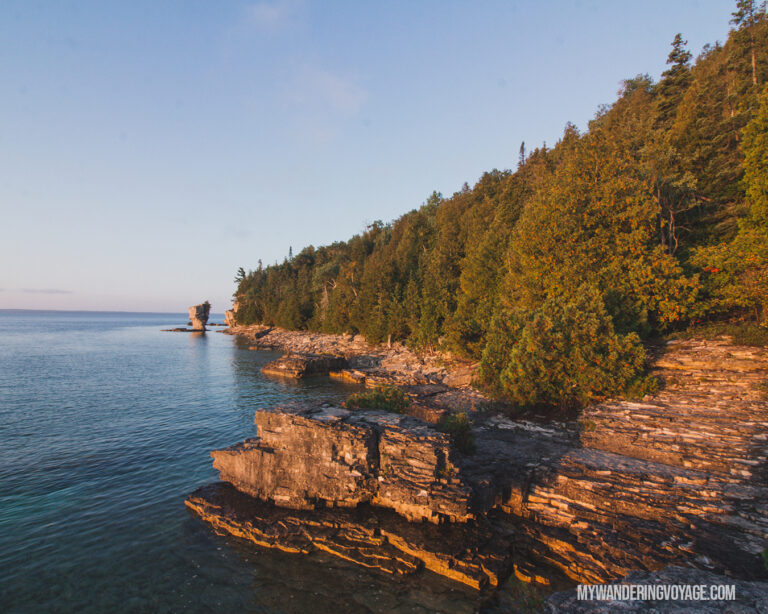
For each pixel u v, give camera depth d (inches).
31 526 617.6
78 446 973.2
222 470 735.1
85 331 6437.0
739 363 908.6
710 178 1359.5
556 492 638.5
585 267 1161.4
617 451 773.9
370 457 654.5
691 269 1199.6
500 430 939.3
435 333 2137.1
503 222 2073.1
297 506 651.5
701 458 681.6
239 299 6343.5
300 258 5718.5
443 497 587.2
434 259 2568.9
